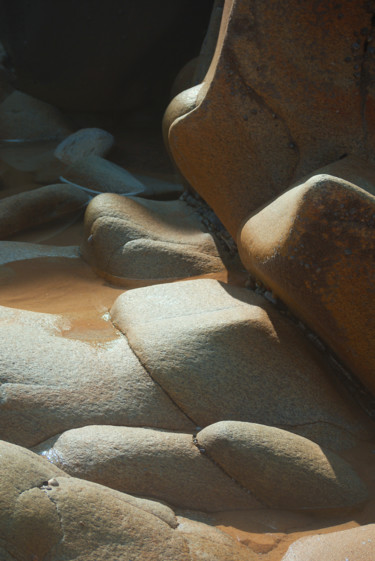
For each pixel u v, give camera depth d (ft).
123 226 17.08
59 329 12.61
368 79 13.07
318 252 10.62
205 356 11.66
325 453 10.62
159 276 16.62
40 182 24.86
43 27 29.43
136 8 28.73
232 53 13.53
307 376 12.09
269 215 12.31
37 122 30.91
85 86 31.24
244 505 9.91
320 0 12.53
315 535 9.01
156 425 11.00
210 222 18.22
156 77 31.94
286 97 13.64
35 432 10.31
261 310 12.81
